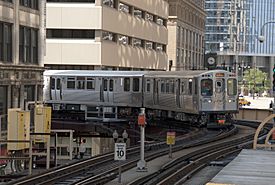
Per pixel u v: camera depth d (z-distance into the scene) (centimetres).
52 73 6234
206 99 4972
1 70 3847
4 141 2917
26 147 3231
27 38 4350
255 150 3259
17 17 4112
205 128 5072
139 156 3297
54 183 2438
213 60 12069
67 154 4147
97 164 3022
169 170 2719
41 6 4553
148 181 2422
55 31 7462
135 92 5841
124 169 2784
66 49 7438
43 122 3612
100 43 7400
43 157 3350
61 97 6191
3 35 3931
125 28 8312
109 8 7644
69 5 7356
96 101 6044
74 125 5772
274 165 2558
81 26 7362
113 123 5919
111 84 5972
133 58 8762
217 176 2197
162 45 10556
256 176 2200
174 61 11350
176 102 5297
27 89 4362
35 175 2533
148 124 5775
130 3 8475
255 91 18412
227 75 5072
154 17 9931
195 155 3394
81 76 6112
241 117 6994
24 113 3262
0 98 3912
